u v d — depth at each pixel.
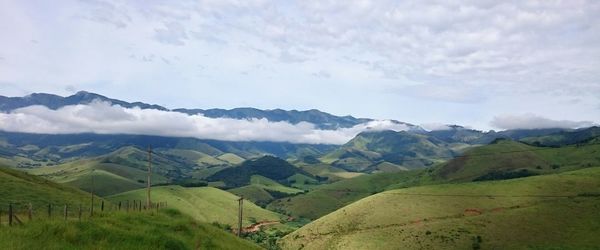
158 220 43.09
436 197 191.12
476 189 195.12
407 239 155.12
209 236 44.09
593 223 144.88
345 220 184.75
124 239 29.73
